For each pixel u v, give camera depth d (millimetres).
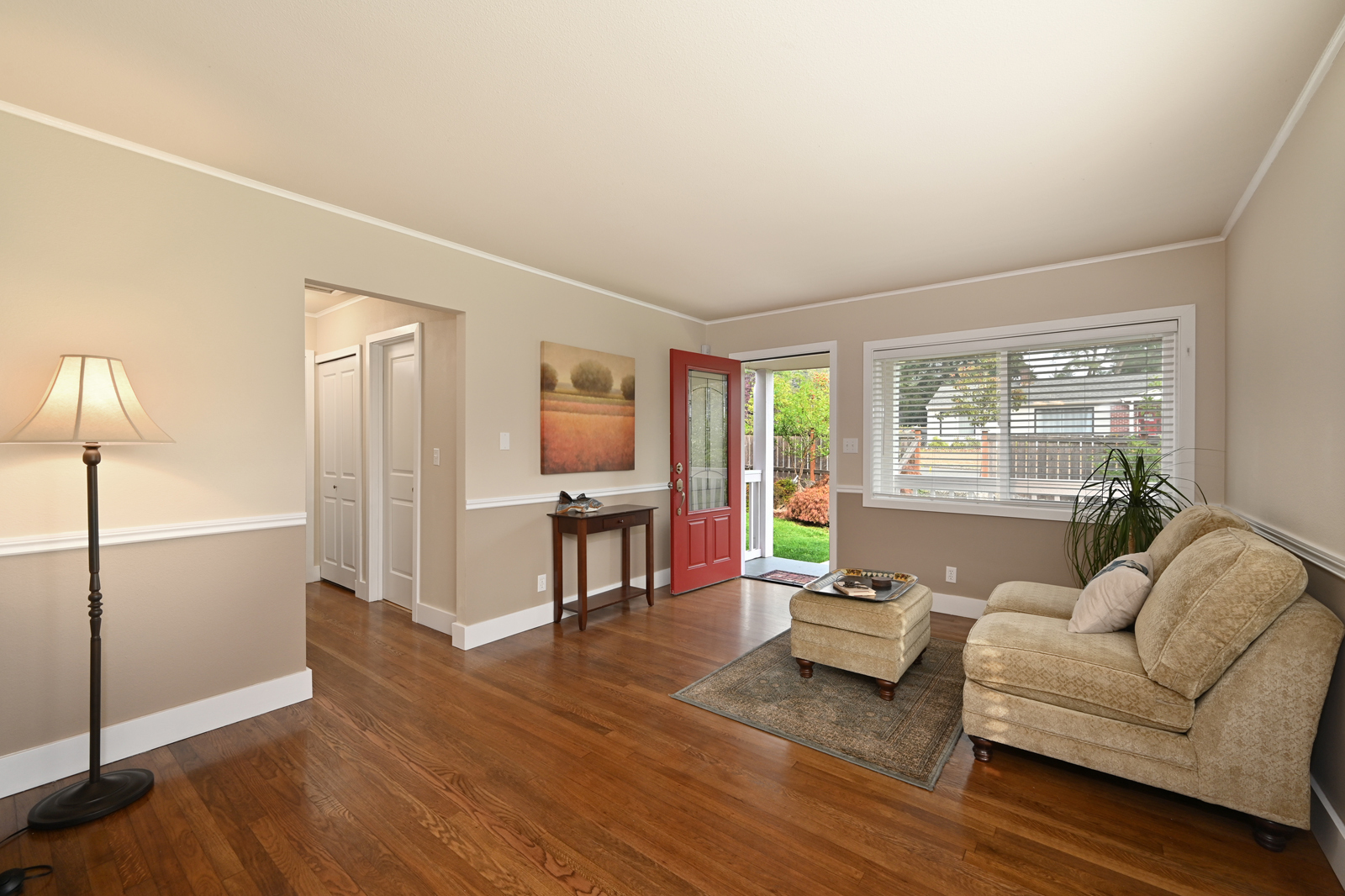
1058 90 1978
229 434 2602
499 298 3789
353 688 2992
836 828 1918
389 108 2088
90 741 2051
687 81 1932
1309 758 1753
